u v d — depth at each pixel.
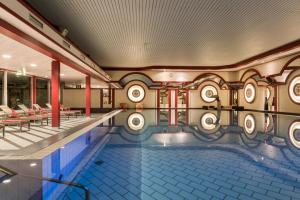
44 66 10.07
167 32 8.02
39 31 4.96
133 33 8.14
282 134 7.53
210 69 16.86
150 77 17.88
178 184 3.41
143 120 11.46
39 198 3.09
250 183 3.43
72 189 3.24
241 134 7.60
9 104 11.63
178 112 15.84
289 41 9.41
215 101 19.41
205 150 5.46
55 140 5.70
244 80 17.03
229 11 6.14
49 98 15.61
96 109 18.64
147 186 3.34
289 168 4.12
